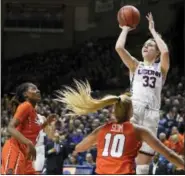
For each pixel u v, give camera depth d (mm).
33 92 8438
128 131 6414
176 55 30859
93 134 6625
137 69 8328
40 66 32562
